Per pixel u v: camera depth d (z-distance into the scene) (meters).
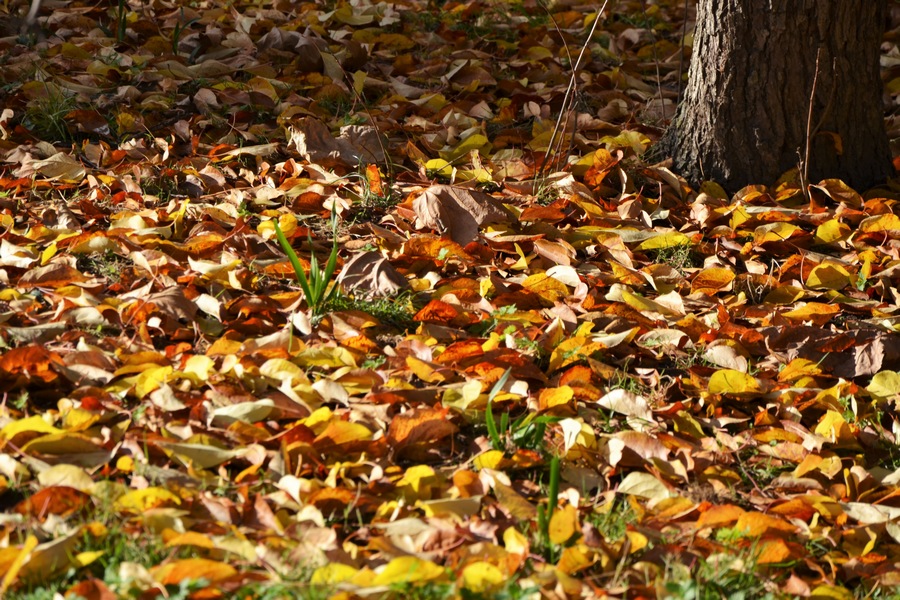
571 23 8.29
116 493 2.69
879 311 4.25
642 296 4.24
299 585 2.37
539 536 2.74
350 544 2.63
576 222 4.97
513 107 6.28
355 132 5.44
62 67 6.25
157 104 5.79
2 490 2.74
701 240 4.86
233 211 4.64
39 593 2.30
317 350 3.47
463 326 3.93
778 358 3.91
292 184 5.00
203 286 3.96
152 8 7.55
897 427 3.53
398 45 7.23
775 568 2.81
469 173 5.28
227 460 2.92
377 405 3.21
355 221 4.78
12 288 3.78
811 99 5.04
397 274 4.10
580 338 3.74
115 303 3.67
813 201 5.11
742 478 3.24
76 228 4.41
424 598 2.43
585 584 2.56
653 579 2.66
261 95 5.89
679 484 3.13
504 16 8.04
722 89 5.36
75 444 2.89
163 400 3.14
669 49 7.75
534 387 3.55
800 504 3.04
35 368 3.24
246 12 7.41
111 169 5.05
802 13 5.20
